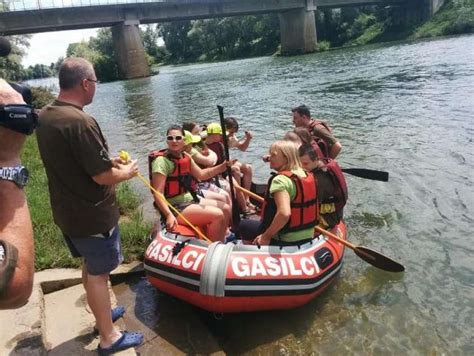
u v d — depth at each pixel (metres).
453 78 15.02
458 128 8.89
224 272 3.54
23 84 1.43
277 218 3.63
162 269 3.82
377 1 47.09
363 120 10.79
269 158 4.20
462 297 3.89
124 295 4.08
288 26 48.44
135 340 3.11
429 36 42.31
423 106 11.38
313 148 4.54
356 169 5.95
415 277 4.25
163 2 39.94
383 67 22.06
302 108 5.86
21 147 1.20
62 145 2.60
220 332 3.64
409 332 3.51
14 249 1.06
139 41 41.50
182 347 3.34
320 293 3.98
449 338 3.42
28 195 5.89
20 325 3.13
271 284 3.58
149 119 15.67
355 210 5.79
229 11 42.06
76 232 2.76
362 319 3.70
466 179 6.34
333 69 24.84
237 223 4.73
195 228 3.96
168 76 38.41
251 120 12.75
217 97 19.09
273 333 3.60
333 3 47.41
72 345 3.13
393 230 5.17
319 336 3.53
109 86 35.34
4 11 31.67
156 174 4.26
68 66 2.61
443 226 5.14
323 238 4.13
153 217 5.96
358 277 4.32
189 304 3.91
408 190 6.22
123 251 4.66
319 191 4.46
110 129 14.45
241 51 60.47
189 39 69.75
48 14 33.81
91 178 2.70
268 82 22.47
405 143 8.38
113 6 37.97
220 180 5.62
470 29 39.56
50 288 3.83
